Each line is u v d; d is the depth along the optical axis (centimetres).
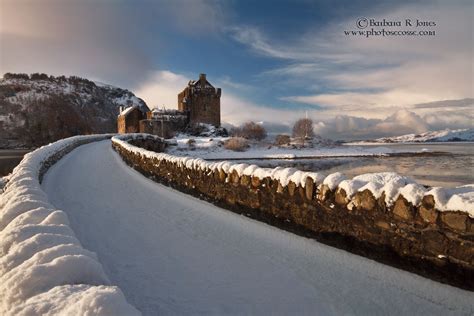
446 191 364
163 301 348
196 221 654
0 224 412
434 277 360
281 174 588
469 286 331
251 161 5328
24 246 293
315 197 515
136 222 649
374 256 426
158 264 444
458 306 318
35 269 243
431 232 363
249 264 443
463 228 333
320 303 343
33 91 14450
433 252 362
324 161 5316
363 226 440
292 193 559
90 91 18462
